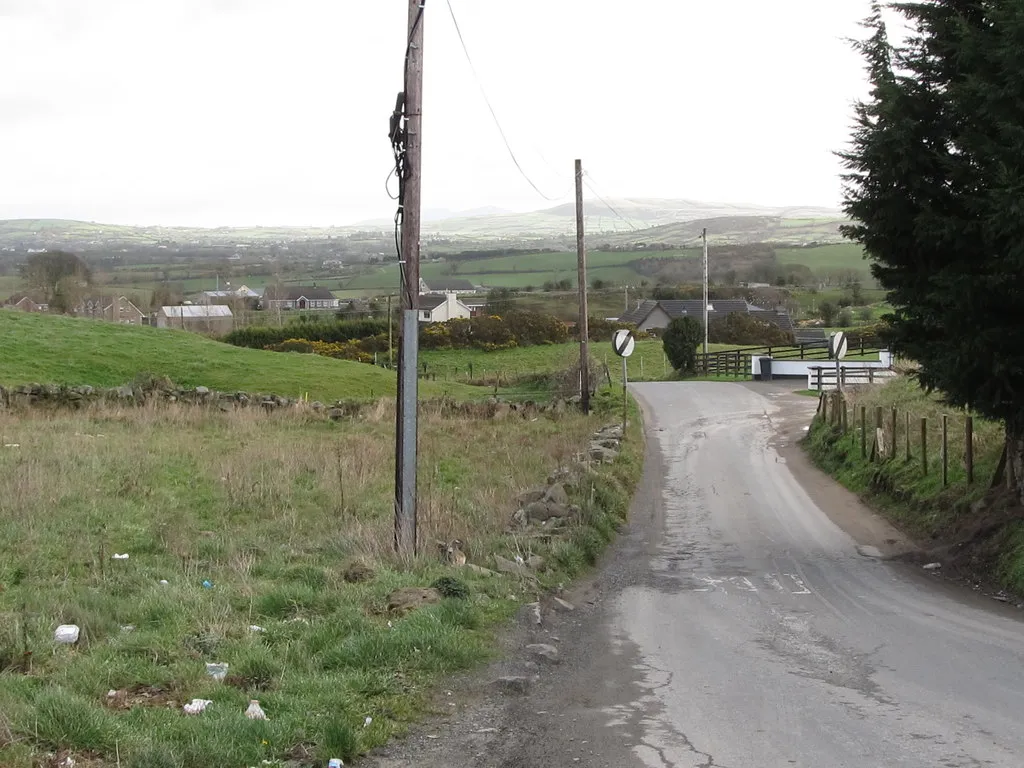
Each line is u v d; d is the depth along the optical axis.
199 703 6.69
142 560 12.02
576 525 15.41
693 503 19.91
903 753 6.32
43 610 8.86
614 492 19.30
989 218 12.52
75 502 15.14
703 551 15.53
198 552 12.65
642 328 89.94
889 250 15.03
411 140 12.74
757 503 19.84
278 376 40.00
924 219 13.73
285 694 7.07
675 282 125.75
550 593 11.87
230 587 10.19
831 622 10.72
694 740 6.66
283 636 8.55
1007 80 12.47
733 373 52.88
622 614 11.14
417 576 11.26
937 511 16.62
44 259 89.25
